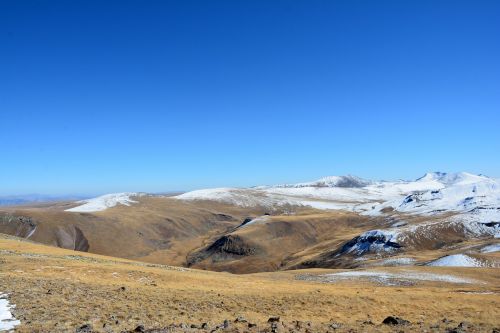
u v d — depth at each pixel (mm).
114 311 28547
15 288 33094
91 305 29688
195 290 42906
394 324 28688
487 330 26641
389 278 83875
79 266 53688
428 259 144000
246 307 35375
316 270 102375
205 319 28906
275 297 40906
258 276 83875
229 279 61562
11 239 97000
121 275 51031
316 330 25359
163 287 43625
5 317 24578
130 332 22484
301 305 37781
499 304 44500
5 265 49000
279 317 30531
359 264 163875
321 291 48188
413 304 41562
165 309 31031
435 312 37906
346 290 52125
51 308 27344
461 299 46188
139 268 61156
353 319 33469
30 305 27656
